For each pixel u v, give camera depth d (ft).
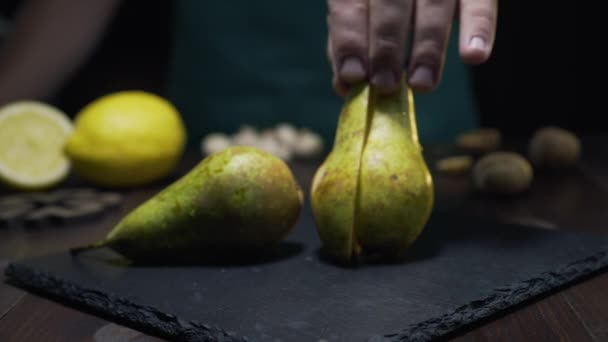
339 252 2.35
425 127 4.33
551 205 2.94
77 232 2.77
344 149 2.36
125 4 5.91
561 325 2.13
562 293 2.27
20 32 3.85
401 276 2.29
